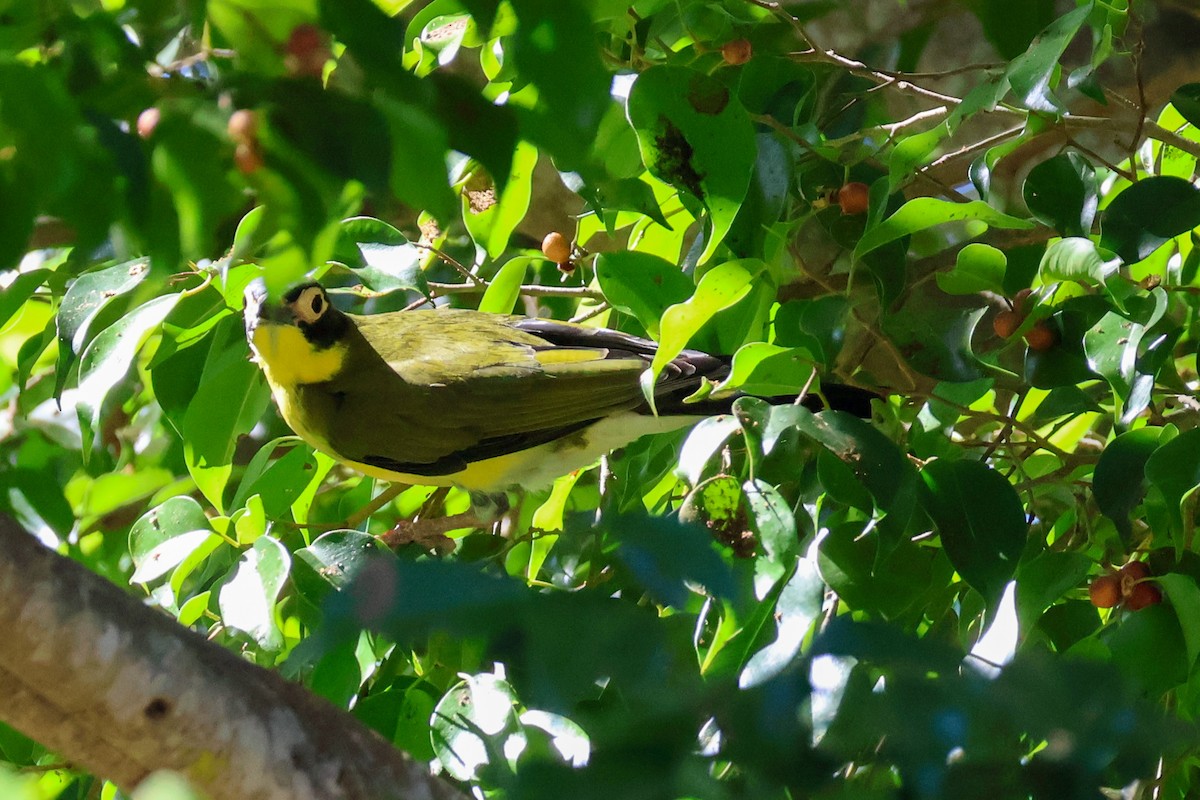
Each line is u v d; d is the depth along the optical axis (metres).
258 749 3.97
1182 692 6.04
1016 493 5.96
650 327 7.27
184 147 2.94
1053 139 10.53
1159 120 8.32
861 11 11.01
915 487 5.80
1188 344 7.62
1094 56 7.05
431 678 7.38
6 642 3.68
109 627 3.80
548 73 3.02
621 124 7.56
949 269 7.98
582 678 2.70
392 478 9.41
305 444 8.27
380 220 7.62
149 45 3.03
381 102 2.98
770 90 7.98
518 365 9.20
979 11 9.18
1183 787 6.39
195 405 7.85
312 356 9.05
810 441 6.91
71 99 2.92
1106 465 6.25
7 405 10.94
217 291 8.02
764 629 5.52
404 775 4.18
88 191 2.95
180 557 6.55
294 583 6.46
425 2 8.54
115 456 10.76
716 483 5.84
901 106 11.55
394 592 2.55
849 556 5.99
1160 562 6.32
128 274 7.10
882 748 3.10
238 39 2.93
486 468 9.22
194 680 3.91
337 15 2.90
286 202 3.00
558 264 8.30
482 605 2.60
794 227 7.11
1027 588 6.02
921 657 2.86
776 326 7.23
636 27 7.65
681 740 2.81
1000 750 2.97
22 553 3.71
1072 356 6.89
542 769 2.72
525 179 7.18
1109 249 6.59
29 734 3.85
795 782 2.89
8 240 2.90
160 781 2.96
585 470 9.18
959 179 10.64
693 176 6.54
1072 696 2.79
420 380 9.20
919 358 7.03
